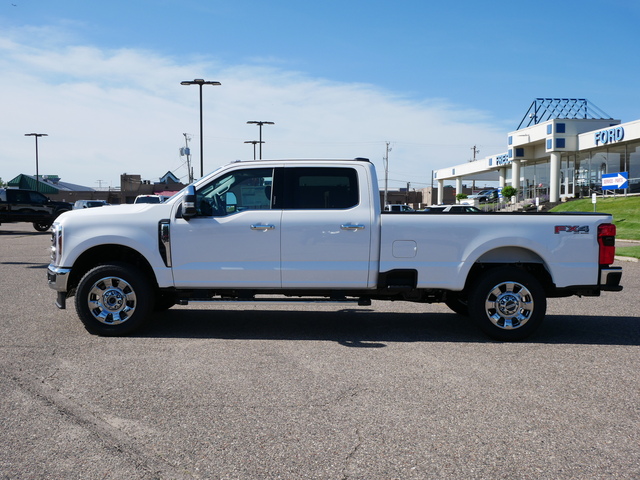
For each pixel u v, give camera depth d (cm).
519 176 4609
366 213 661
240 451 354
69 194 7719
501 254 680
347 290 672
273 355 580
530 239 653
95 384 481
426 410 427
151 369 526
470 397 456
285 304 898
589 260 659
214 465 335
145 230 661
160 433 381
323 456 348
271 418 409
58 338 645
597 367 546
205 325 726
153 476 321
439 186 6850
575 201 3672
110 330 654
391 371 527
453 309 807
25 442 364
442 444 367
